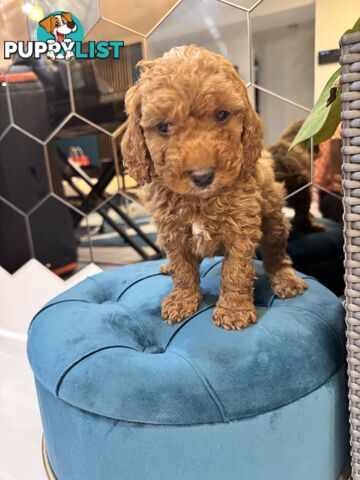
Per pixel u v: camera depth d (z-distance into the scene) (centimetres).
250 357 33
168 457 32
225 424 31
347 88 27
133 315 42
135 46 55
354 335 31
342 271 53
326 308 40
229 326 36
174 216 37
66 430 35
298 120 50
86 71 58
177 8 52
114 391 32
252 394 31
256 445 32
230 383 32
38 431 51
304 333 36
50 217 65
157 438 31
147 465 32
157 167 34
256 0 48
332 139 49
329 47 46
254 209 37
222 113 32
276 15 48
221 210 36
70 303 45
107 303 46
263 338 35
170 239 39
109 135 59
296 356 34
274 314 38
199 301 41
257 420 32
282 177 53
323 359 35
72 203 64
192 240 38
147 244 62
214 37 51
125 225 62
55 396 36
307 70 48
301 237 54
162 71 32
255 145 35
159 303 43
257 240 38
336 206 51
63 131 61
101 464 33
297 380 33
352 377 32
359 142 27
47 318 43
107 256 65
